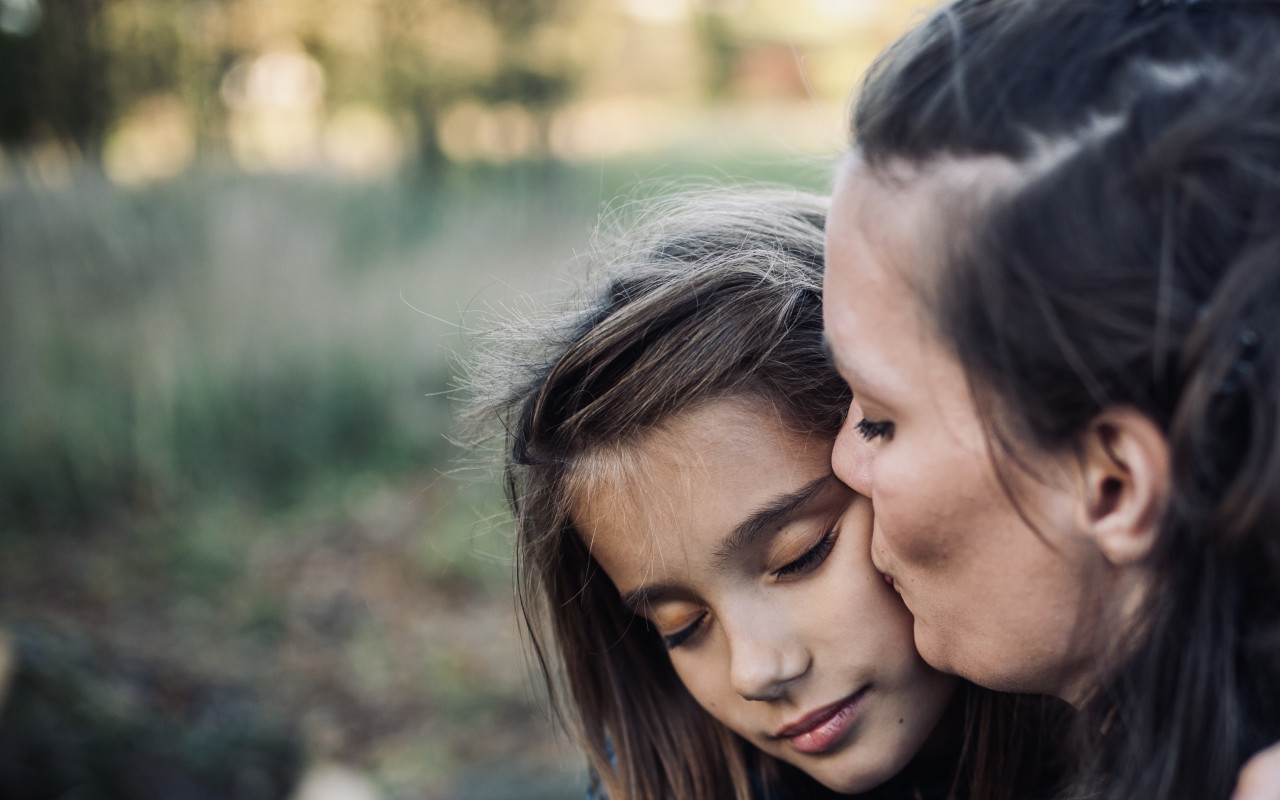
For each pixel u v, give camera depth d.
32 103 8.62
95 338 5.64
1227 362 0.56
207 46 9.54
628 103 17.14
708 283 0.93
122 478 5.41
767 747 0.96
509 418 1.10
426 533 5.30
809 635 0.89
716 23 19.48
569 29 12.14
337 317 6.36
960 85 0.65
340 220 7.45
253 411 5.97
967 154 0.64
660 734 1.15
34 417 5.33
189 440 5.67
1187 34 0.61
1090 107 0.61
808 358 0.89
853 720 0.90
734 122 15.70
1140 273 0.58
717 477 0.88
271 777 3.10
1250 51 0.60
